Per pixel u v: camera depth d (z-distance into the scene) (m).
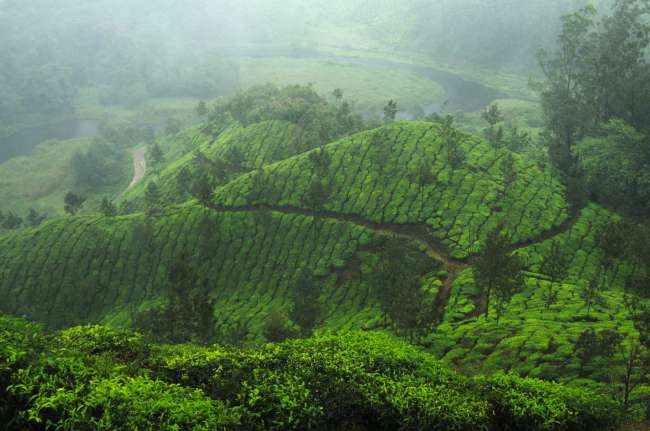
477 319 57.34
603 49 111.44
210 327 50.00
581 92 116.00
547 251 78.06
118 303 90.31
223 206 102.31
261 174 107.12
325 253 87.81
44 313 88.81
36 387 13.94
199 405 14.69
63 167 194.62
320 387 17.95
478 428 17.80
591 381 36.16
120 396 14.07
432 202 92.06
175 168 144.62
